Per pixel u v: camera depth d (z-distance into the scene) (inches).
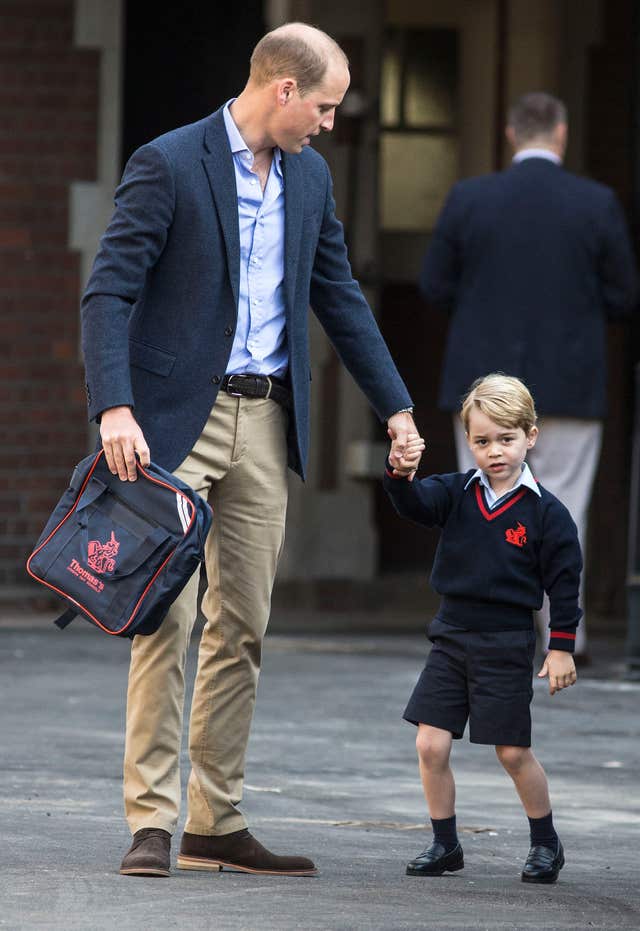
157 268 647.1
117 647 1398.9
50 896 584.4
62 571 619.8
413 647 1443.2
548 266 1279.5
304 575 1769.2
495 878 662.5
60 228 1743.4
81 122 1742.1
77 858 655.8
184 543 612.4
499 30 1913.1
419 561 1926.7
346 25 1770.4
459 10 1939.0
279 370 662.5
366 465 1761.8
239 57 1871.3
